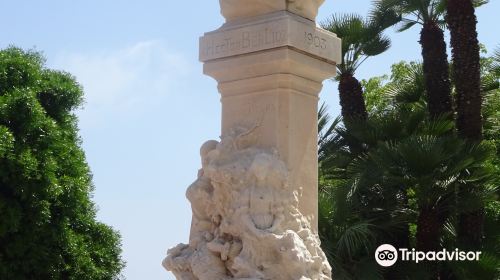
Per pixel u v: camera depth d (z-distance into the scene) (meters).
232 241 8.67
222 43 9.22
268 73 8.97
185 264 8.88
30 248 18.59
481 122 18.44
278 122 8.90
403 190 17.36
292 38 8.84
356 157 17.98
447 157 16.11
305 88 9.13
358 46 20.50
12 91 19.44
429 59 19.28
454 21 18.69
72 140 20.59
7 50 20.56
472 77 18.41
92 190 20.55
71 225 19.80
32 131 18.91
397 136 17.77
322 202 16.17
